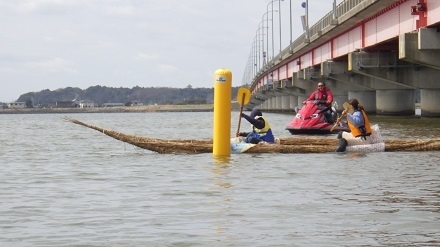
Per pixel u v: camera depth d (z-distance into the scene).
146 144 21.22
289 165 17.39
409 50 39.94
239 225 9.36
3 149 25.98
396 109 64.19
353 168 16.50
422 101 55.41
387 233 8.74
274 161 18.48
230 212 10.37
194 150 21.08
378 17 47.44
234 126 50.25
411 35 39.88
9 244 8.39
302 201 11.33
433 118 54.88
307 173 15.54
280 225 9.33
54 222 9.77
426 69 53.88
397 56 53.62
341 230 8.96
